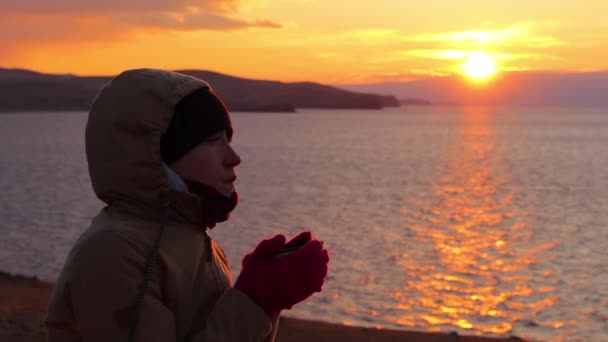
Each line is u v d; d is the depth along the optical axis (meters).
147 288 1.90
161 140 2.07
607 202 46.69
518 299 21.00
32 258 27.23
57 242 31.06
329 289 21.81
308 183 58.84
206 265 2.12
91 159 2.04
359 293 21.41
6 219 38.31
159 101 2.01
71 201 46.12
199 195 2.12
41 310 11.89
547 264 26.78
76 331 1.94
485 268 25.95
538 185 57.91
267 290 1.95
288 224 36.94
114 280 1.86
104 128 2.01
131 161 1.99
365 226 36.66
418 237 33.25
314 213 41.28
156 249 1.94
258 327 1.93
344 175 66.12
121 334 1.84
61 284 1.93
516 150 105.25
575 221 38.66
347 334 12.26
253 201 46.47
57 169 71.75
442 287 22.61
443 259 27.69
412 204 45.97
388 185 57.56
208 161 2.11
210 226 2.20
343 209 43.16
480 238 33.16
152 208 2.03
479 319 18.67
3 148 103.88
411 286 22.64
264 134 152.50
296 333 11.97
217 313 1.93
